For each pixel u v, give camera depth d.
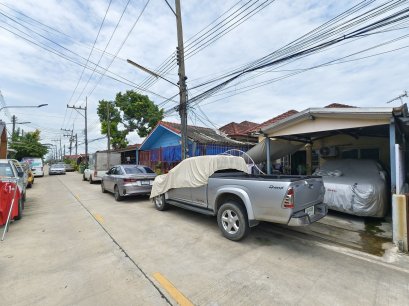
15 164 8.73
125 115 26.14
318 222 6.18
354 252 4.33
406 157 7.90
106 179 11.12
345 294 2.99
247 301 2.84
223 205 5.09
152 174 9.91
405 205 4.37
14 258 4.09
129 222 6.30
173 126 14.45
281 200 4.10
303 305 2.77
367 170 7.00
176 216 6.94
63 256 4.16
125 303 2.82
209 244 4.69
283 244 4.71
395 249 4.45
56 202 9.53
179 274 3.50
